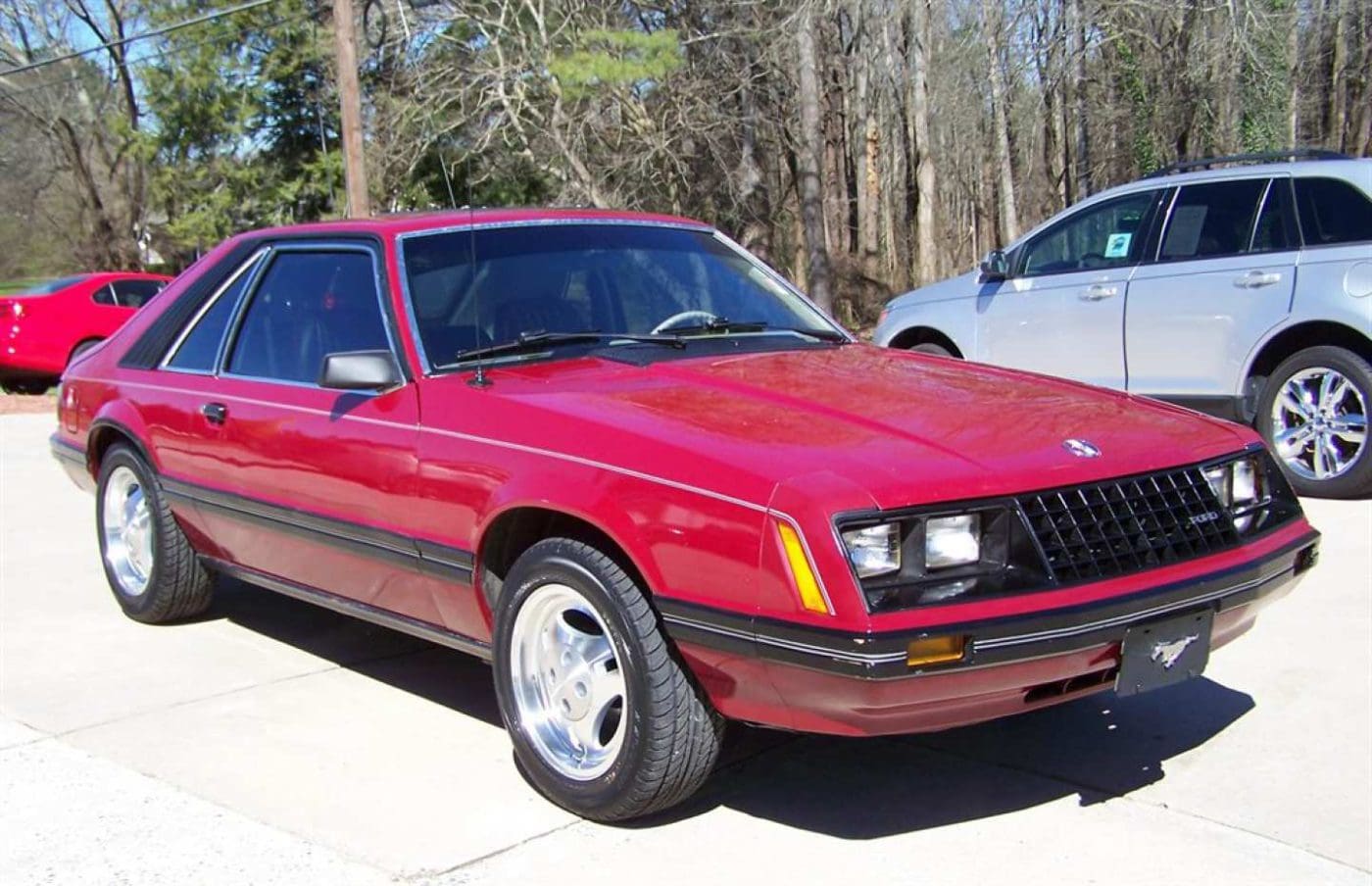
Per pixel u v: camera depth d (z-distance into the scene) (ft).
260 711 16.15
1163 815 12.73
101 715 16.06
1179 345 27.37
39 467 35.83
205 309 18.52
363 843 12.46
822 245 91.66
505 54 79.41
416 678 17.33
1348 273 25.07
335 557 15.72
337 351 15.89
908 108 120.78
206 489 17.62
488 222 16.35
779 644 11.07
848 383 14.08
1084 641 11.29
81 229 142.92
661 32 77.97
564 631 13.15
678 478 11.83
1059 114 104.06
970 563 11.31
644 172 83.05
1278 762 13.89
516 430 13.33
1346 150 96.78
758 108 96.12
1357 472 25.20
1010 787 13.48
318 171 95.81
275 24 96.43
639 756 12.09
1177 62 82.38
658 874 11.74
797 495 11.09
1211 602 12.17
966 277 31.86
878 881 11.53
